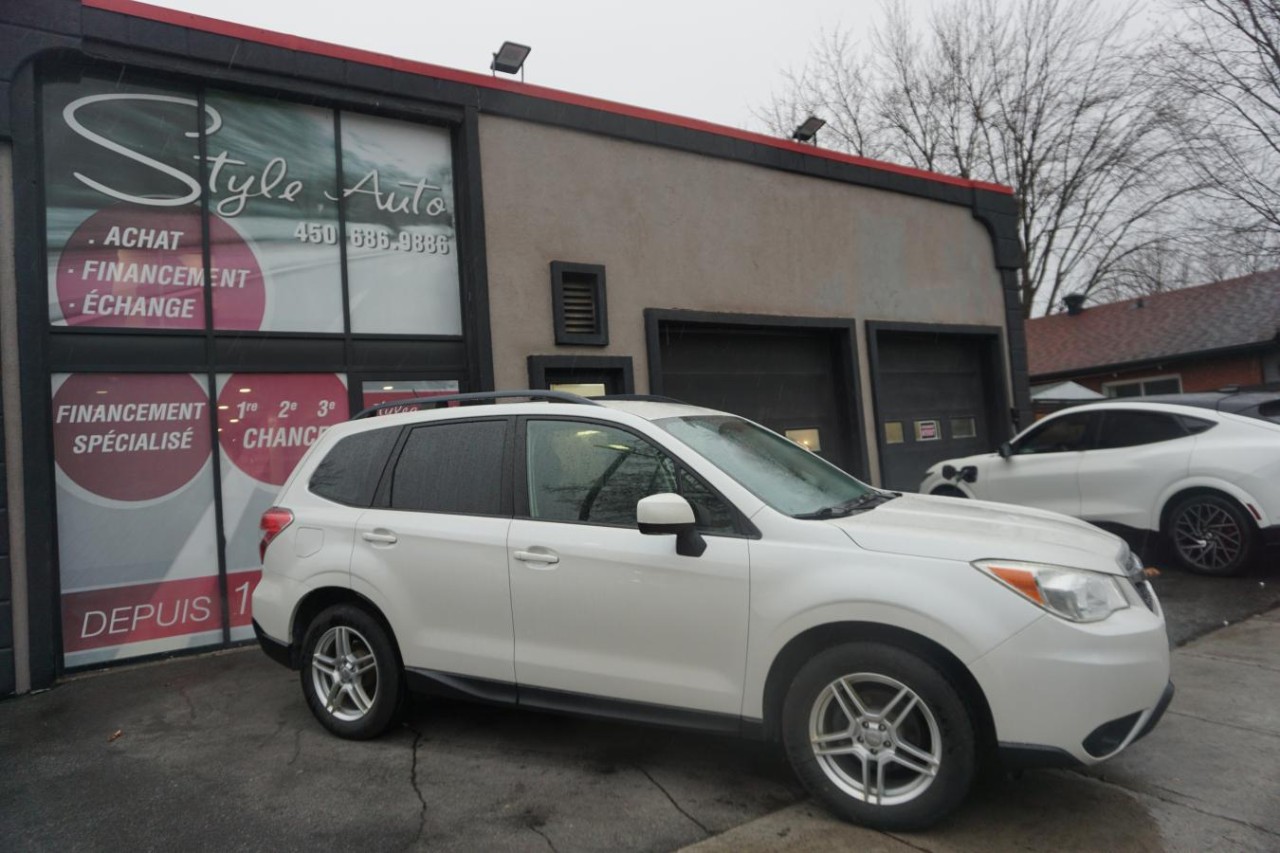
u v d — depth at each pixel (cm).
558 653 359
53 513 565
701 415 414
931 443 1088
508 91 766
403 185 732
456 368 742
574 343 782
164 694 517
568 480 377
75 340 586
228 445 640
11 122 543
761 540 325
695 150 880
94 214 600
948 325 1086
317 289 685
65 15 576
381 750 405
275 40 660
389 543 405
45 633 534
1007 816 312
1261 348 1733
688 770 368
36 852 313
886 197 1047
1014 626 284
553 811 331
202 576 621
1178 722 399
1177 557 711
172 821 335
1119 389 2009
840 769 312
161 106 631
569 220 796
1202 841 289
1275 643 511
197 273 636
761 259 927
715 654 327
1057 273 2500
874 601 298
